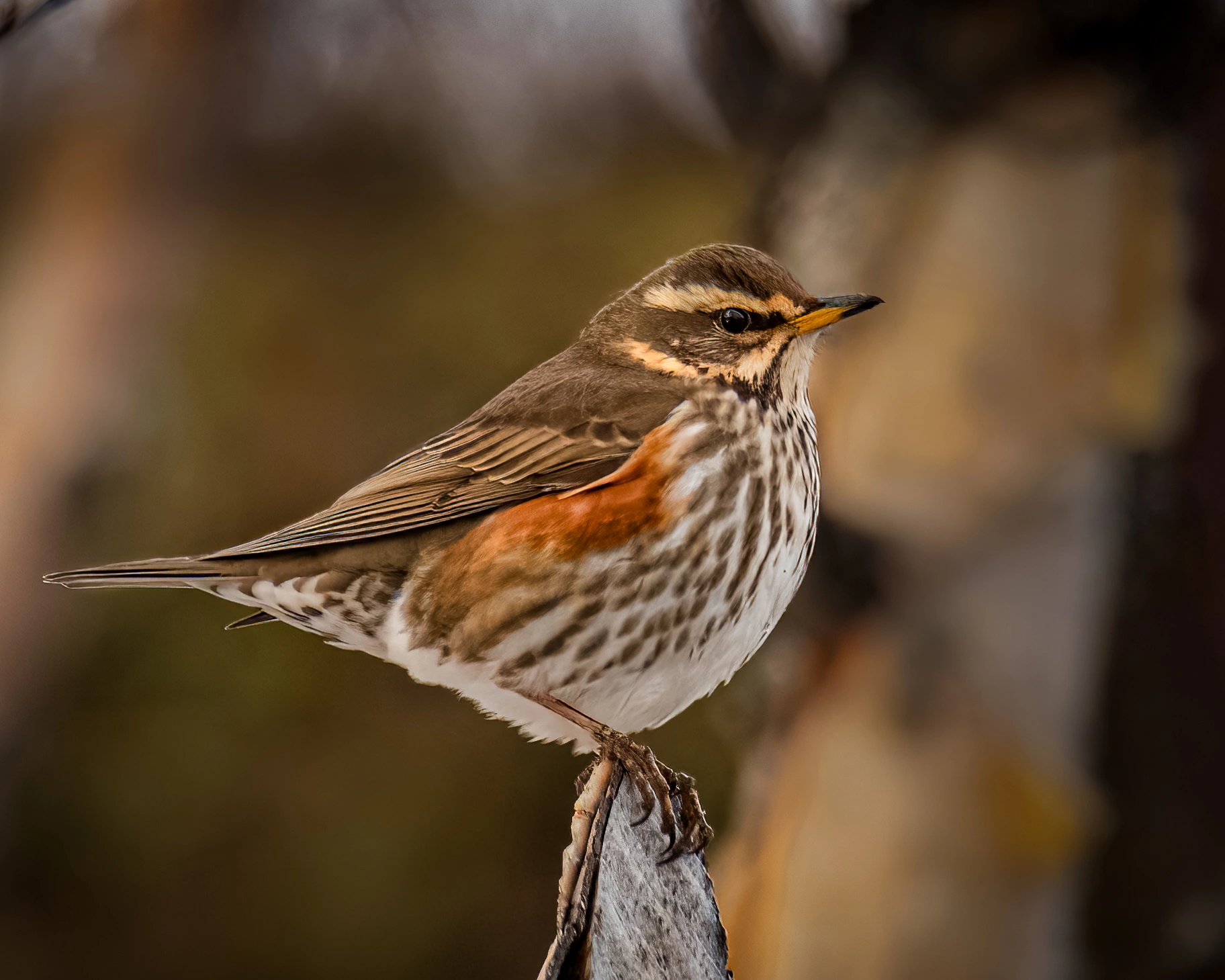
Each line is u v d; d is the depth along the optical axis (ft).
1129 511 32.81
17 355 50.75
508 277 55.31
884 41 33.96
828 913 34.04
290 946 48.39
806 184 35.14
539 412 31.01
